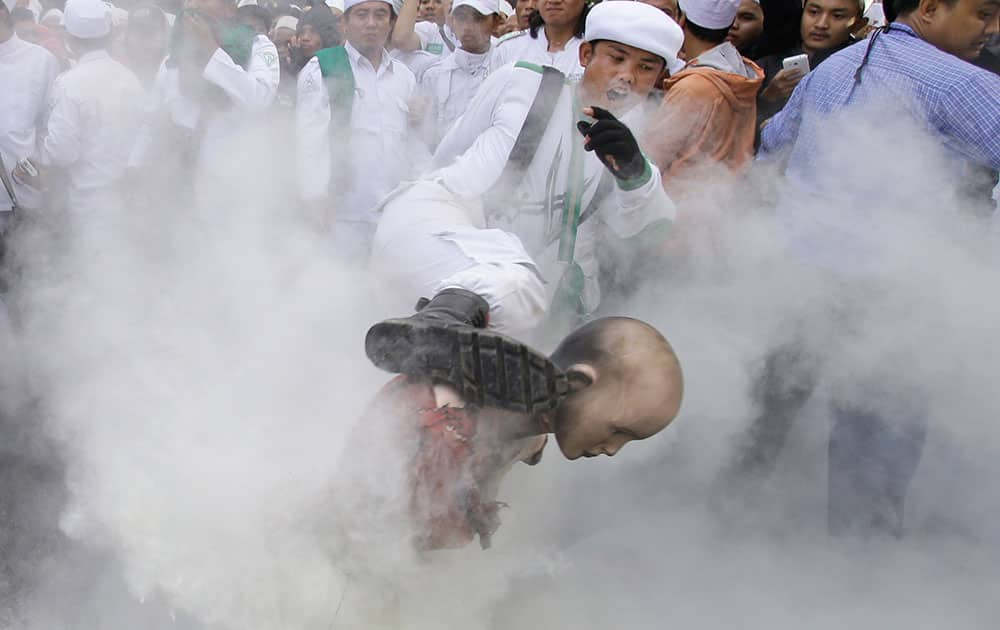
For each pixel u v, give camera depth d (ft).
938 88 8.80
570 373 6.96
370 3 13.30
